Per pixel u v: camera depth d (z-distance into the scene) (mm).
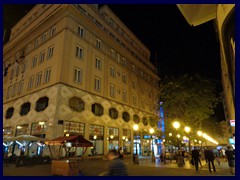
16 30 36969
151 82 45000
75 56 25031
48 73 24594
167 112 24938
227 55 5066
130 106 34344
